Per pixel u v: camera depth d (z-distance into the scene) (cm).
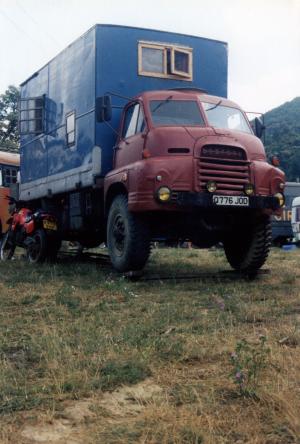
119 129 907
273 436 283
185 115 845
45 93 1164
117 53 933
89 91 946
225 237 897
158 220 820
